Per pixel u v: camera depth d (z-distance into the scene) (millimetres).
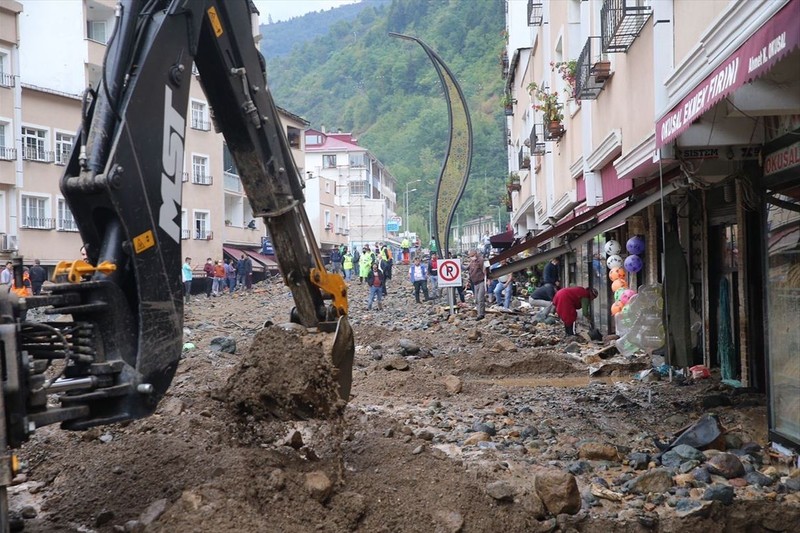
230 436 7102
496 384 13844
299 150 76250
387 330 21266
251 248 65750
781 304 8273
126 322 5633
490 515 6352
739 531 6527
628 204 14000
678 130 8945
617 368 14555
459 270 24422
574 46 21375
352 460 7578
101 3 47312
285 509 5832
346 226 100250
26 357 5148
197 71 7027
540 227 35531
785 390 8141
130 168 5641
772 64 6102
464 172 23953
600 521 6430
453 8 190125
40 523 6383
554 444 8898
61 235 43500
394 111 184750
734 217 12375
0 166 40188
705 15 9633
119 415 5520
